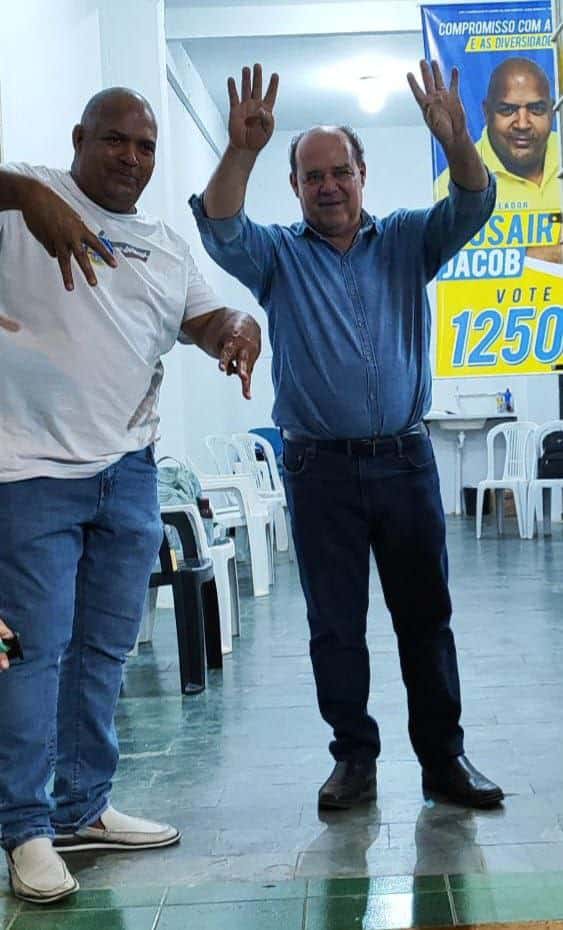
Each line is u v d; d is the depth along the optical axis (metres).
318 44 8.34
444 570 2.59
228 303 10.94
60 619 2.19
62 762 2.38
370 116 10.74
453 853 2.27
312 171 2.48
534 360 6.10
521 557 7.24
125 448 2.25
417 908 2.01
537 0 5.91
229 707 3.64
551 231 6.02
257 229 2.51
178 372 6.16
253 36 7.55
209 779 2.87
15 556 2.13
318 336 2.49
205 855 2.34
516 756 2.93
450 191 2.46
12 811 2.17
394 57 8.78
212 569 4.10
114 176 2.19
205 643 4.23
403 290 2.53
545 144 5.97
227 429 10.12
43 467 2.15
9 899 2.16
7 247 2.12
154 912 2.06
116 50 5.79
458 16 5.94
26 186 1.73
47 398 2.15
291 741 3.21
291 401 2.55
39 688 2.17
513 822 2.44
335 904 2.05
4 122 3.52
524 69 5.95
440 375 6.12
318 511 2.56
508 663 4.07
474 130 5.99
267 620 5.31
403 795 2.66
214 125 9.90
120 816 2.43
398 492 2.54
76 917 2.06
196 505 4.55
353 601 2.60
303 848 2.35
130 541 2.33
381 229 2.57
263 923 1.99
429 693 2.59
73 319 2.14
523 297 6.07
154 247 2.28
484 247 6.06
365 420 2.49
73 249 1.73
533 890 2.07
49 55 4.23
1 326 2.03
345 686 2.61
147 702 3.77
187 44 8.12
